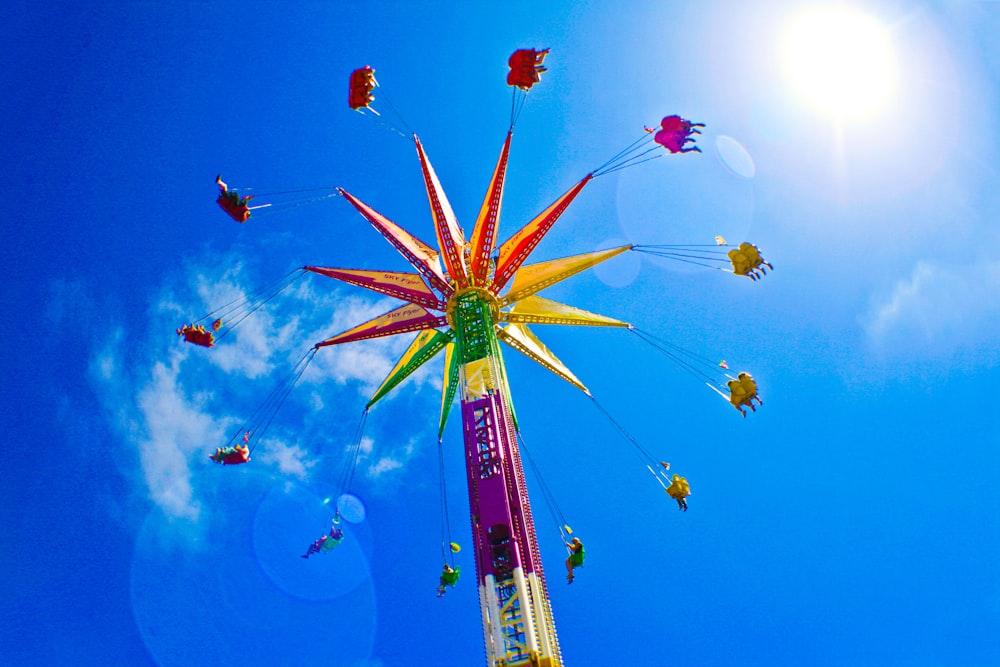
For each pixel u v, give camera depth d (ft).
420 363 108.17
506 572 81.51
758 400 99.66
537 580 78.54
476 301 103.81
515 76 97.66
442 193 110.01
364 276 107.55
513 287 107.86
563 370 108.88
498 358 98.22
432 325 107.55
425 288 107.86
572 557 86.17
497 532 83.97
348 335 107.55
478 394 94.84
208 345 101.60
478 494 85.35
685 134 98.43
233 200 99.76
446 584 89.76
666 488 97.09
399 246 104.01
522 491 85.92
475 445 89.20
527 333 112.27
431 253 109.91
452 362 109.91
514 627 77.51
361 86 102.83
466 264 108.88
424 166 108.06
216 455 99.96
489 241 104.32
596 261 106.93
